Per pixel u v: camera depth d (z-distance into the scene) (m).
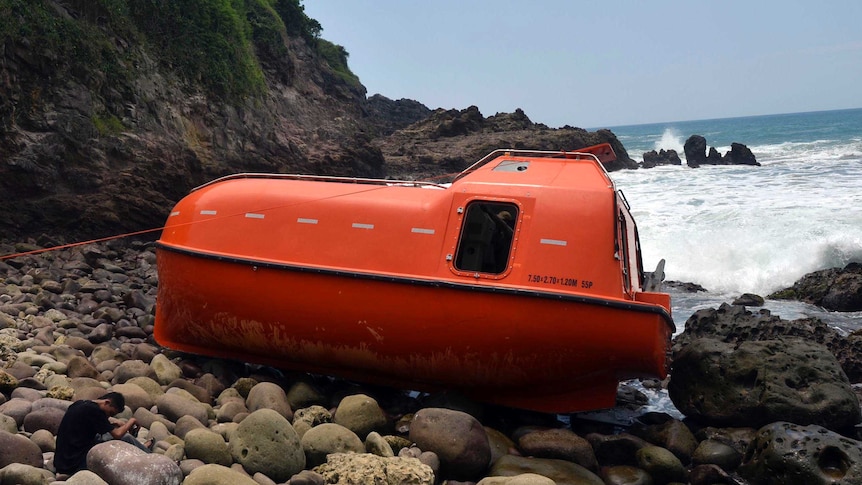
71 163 18.31
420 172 47.28
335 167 36.53
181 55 27.48
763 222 20.25
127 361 8.00
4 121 16.78
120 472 5.04
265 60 42.22
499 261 8.14
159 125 23.50
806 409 7.21
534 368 7.47
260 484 5.59
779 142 91.81
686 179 39.59
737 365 7.79
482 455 6.41
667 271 18.41
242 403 7.48
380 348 7.80
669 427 7.53
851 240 17.53
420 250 7.64
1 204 16.69
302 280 7.89
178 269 8.62
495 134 58.78
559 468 6.47
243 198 8.57
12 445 5.30
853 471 6.04
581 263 7.25
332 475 5.76
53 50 18.38
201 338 8.74
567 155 8.28
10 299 10.87
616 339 7.07
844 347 10.08
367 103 83.62
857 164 43.38
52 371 7.50
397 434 7.26
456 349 7.54
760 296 15.70
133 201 18.62
